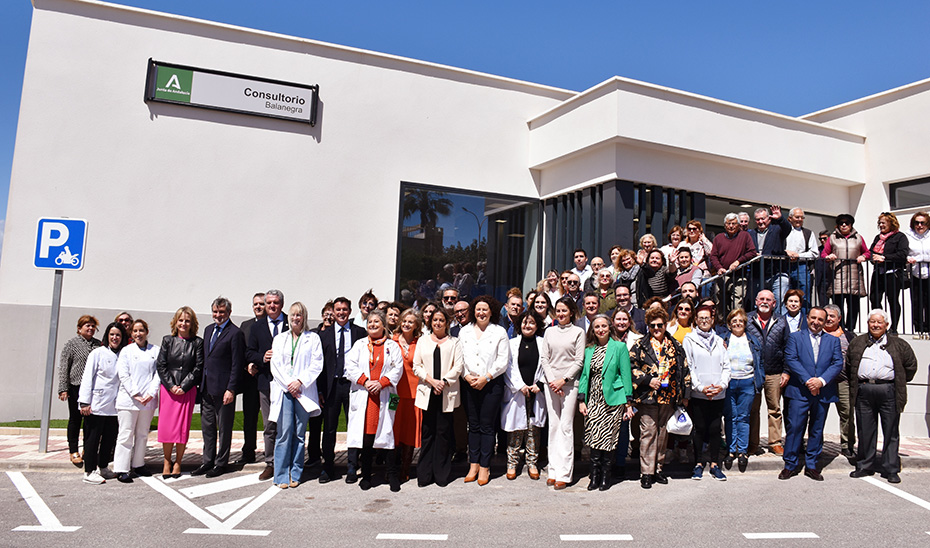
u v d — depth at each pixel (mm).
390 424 6777
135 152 10711
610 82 10852
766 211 10047
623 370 6930
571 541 5141
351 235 11594
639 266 9242
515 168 12703
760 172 12469
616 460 7430
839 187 13336
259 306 7707
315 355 6992
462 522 5656
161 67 10844
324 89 11656
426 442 7074
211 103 11023
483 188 12430
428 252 12031
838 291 9547
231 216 11055
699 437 7387
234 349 7379
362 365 6844
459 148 12336
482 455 7180
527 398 7430
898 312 9562
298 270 11289
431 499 6445
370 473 6902
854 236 9664
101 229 10484
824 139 12750
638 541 5152
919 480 7316
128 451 6992
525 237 12773
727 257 9531
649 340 7199
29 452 8086
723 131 11672
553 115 12211
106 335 7180
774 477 7434
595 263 9852
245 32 11289
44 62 10445
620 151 11094
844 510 6086
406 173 11961
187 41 11047
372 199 11750
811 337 7406
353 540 5113
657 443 7066
